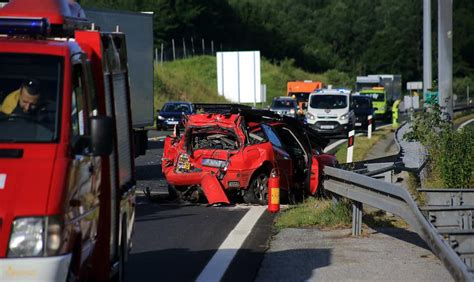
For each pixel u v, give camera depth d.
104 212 9.73
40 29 9.62
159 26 111.81
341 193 16.34
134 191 11.98
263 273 12.47
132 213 11.89
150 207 20.55
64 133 8.48
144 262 13.45
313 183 22.16
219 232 16.62
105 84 10.05
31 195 7.79
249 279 12.05
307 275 12.27
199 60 102.12
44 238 7.70
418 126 22.50
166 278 12.15
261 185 20.92
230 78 76.19
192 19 117.25
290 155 22.09
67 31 10.30
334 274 12.33
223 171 20.53
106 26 30.34
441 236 11.05
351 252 14.09
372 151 39.84
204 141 21.08
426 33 36.44
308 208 19.19
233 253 14.20
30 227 7.69
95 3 108.50
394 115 64.00
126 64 11.61
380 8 156.00
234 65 76.06
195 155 20.88
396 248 14.43
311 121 52.88
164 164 21.41
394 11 151.75
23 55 8.93
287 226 17.12
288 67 121.38
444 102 23.95
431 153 21.22
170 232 16.64
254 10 134.62
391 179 20.02
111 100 10.33
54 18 10.19
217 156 20.67
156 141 47.09
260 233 16.53
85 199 8.75
